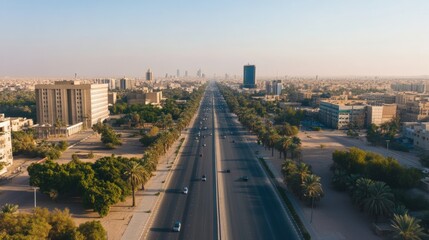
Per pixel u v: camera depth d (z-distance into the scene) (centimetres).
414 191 15925
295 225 12512
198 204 14462
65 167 15675
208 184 17088
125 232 11844
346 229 12194
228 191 16100
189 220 12888
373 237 11625
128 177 14075
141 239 11388
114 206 14100
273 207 14212
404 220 10256
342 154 18475
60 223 10256
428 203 13775
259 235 11756
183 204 14450
